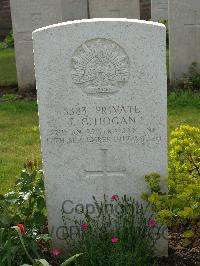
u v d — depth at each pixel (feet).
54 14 13.07
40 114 5.63
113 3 14.34
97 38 5.37
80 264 5.51
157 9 19.34
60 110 5.60
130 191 5.80
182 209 5.48
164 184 5.70
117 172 5.75
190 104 11.49
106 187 5.81
